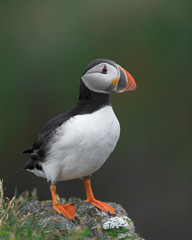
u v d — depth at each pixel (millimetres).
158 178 15555
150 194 15281
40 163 6312
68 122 5844
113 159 15445
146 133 15914
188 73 16625
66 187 14414
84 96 6004
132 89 6062
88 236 5797
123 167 15469
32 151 6391
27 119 15945
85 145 5789
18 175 15094
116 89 6039
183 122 16312
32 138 15867
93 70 5930
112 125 5965
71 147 5809
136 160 15625
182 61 16609
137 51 16266
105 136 5875
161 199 15180
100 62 5957
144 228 14633
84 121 5809
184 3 16969
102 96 5957
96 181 15156
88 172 6223
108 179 15289
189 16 16750
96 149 5863
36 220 5473
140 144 15773
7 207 5676
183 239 14445
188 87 16562
